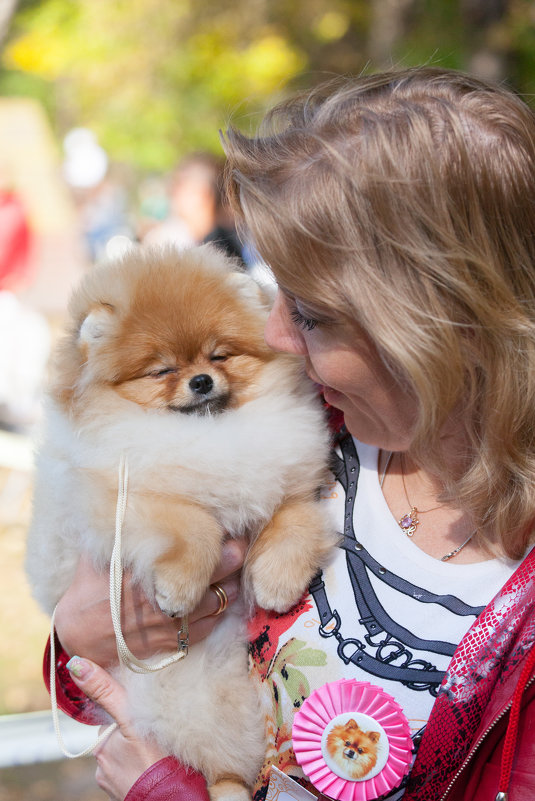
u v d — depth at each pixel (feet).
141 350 6.85
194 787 5.71
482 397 4.85
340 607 5.30
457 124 4.59
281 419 6.64
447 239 4.53
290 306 5.37
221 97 35.42
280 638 5.48
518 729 4.33
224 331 7.00
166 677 6.14
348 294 4.77
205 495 6.37
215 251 7.71
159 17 36.68
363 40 37.19
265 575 5.69
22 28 39.24
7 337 23.99
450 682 4.56
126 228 42.34
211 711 6.00
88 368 6.80
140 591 6.17
